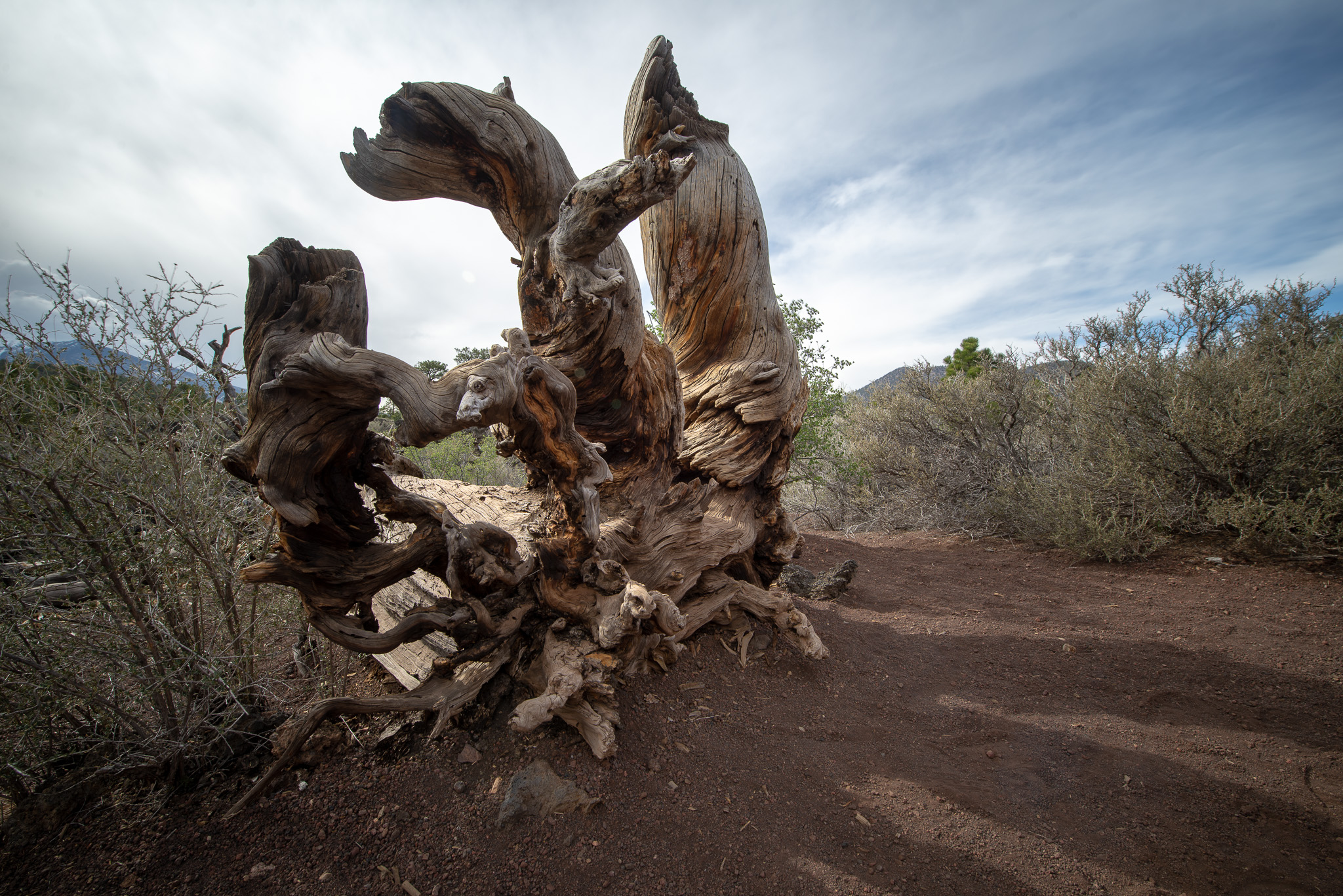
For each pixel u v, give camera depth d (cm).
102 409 234
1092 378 800
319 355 200
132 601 237
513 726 243
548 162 323
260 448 215
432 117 316
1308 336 770
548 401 254
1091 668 425
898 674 413
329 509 240
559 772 259
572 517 290
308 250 227
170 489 248
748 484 481
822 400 869
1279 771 306
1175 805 280
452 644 319
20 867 220
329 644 301
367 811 244
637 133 460
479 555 260
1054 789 290
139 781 256
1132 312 973
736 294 474
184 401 253
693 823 243
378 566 256
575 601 300
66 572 226
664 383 400
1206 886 230
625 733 291
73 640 230
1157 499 698
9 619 221
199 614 257
